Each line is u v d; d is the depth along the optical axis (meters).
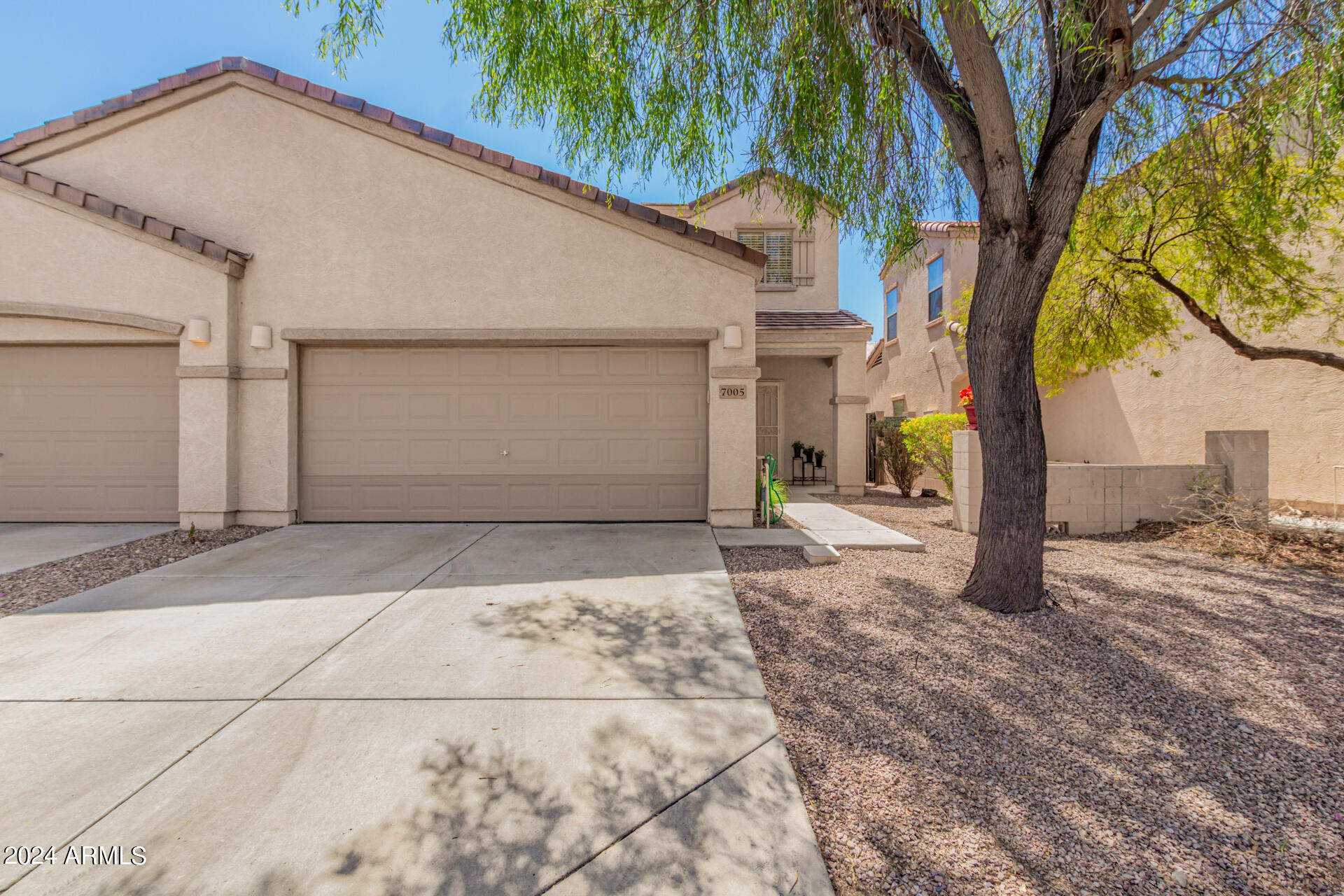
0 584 5.19
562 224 7.68
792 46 4.95
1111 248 7.26
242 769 2.50
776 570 5.70
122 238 7.45
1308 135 4.76
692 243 7.62
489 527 7.69
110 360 7.71
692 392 7.99
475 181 7.69
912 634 4.10
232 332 7.56
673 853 2.06
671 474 8.01
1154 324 7.59
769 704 3.11
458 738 2.75
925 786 2.49
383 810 2.26
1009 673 3.51
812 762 2.66
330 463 7.93
